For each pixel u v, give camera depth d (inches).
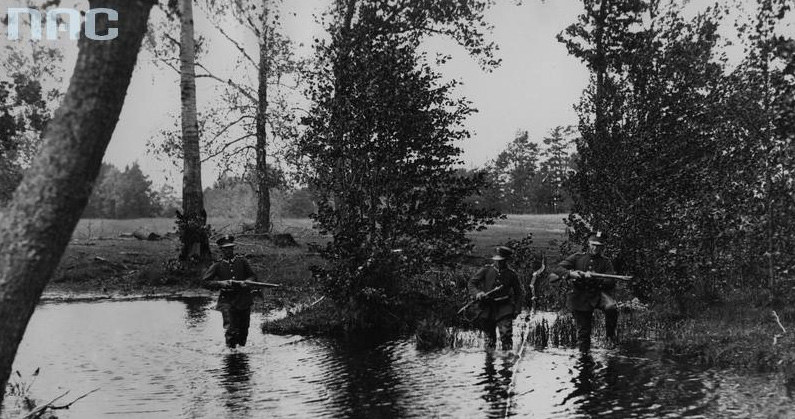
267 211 1076.5
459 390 269.6
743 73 450.6
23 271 114.1
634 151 483.5
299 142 479.8
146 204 3508.9
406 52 478.0
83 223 1753.2
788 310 422.3
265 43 884.6
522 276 587.2
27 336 413.1
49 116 353.4
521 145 3304.6
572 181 514.9
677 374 292.4
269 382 287.3
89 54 117.8
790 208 444.8
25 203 115.1
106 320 482.9
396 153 461.1
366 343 386.6
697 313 443.5
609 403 246.2
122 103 121.6
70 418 232.8
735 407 237.1
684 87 473.7
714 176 480.4
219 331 434.3
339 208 470.3
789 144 410.0
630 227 481.1
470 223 495.8
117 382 288.7
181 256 748.6
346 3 856.3
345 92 462.9
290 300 580.7
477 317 378.6
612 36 495.5
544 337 377.1
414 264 457.7
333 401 254.7
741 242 492.1
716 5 466.6
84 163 117.2
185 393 268.4
